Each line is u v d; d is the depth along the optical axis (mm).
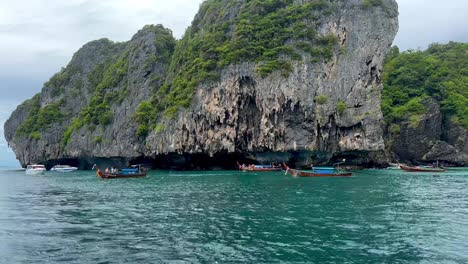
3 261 20359
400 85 110250
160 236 24750
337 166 87250
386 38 90312
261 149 88125
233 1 109000
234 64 88500
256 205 35469
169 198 41625
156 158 100250
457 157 96250
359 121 83812
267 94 85312
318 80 86438
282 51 88312
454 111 103312
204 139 89312
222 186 52656
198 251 21391
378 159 88688
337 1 93875
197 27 119062
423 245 21938
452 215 30109
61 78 147500
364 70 88125
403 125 98688
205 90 89250
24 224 29453
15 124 152500
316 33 91375
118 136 108438
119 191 50188
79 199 43375
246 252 21047
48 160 129250
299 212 31656
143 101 110625
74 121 127000
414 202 36406
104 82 131500
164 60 123875
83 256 20938
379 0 92188
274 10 100938
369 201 37094
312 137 85062
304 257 20094
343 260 19578
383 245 22000
